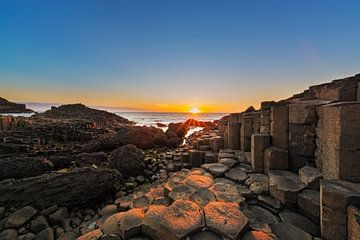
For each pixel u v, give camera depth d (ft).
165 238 10.75
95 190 20.24
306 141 17.60
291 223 12.91
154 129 57.57
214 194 15.20
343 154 12.00
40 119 144.56
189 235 10.44
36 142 52.13
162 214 12.11
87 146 46.57
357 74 18.81
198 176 19.36
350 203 10.10
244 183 17.97
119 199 18.60
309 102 19.56
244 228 11.06
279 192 14.83
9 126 83.41
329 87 21.98
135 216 12.85
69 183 19.65
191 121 121.70
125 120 217.97
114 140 48.75
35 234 15.46
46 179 19.66
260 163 20.11
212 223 11.19
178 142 55.98
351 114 11.72
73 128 75.56
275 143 19.93
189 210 12.55
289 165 19.11
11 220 15.99
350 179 11.88
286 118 19.38
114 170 23.81
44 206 17.78
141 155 30.71
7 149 41.63
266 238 10.76
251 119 26.63
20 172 26.07
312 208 13.08
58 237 15.40
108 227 12.73
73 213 18.40
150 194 17.70
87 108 258.16
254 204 15.25
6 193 17.98
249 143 26.89
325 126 14.15
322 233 11.19
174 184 17.58
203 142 34.73
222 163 22.70
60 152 43.73
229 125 29.48
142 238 11.44
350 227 9.87
